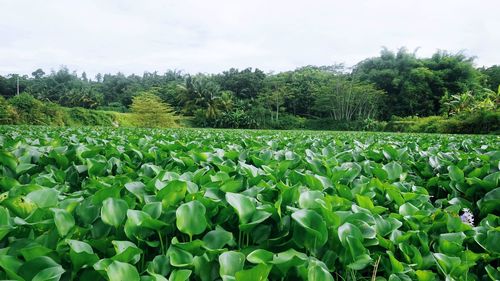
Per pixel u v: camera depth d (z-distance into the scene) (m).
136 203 2.42
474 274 2.09
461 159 4.29
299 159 4.07
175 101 75.00
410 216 2.38
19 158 3.68
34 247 1.59
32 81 99.88
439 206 3.35
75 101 76.81
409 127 45.28
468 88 64.75
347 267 1.87
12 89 88.94
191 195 2.27
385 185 3.00
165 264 1.75
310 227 1.90
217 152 4.64
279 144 6.62
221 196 2.36
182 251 1.76
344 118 67.94
